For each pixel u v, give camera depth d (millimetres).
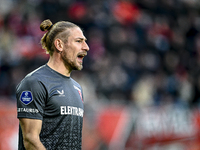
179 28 53156
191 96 40219
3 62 36500
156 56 45406
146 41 46719
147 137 28859
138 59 42812
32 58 37094
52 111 10703
